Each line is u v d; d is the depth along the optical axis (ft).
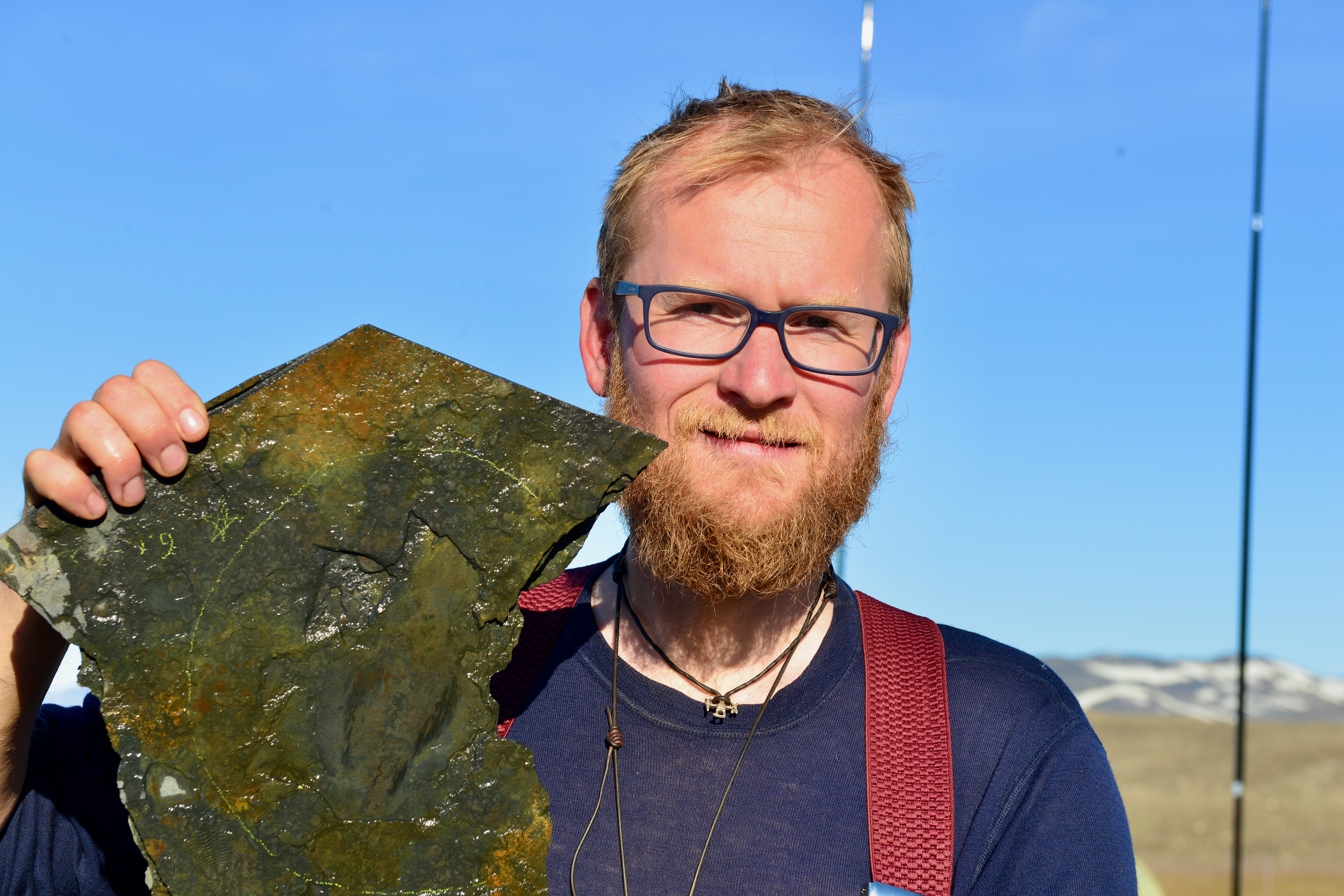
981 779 5.10
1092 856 4.89
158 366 4.14
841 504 5.55
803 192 5.31
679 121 5.83
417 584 4.30
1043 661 5.82
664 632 5.58
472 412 4.41
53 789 4.95
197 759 4.01
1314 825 59.26
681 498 5.21
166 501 4.08
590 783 5.12
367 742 4.19
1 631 4.47
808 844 4.89
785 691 5.28
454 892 4.19
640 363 5.41
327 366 4.33
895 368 6.31
